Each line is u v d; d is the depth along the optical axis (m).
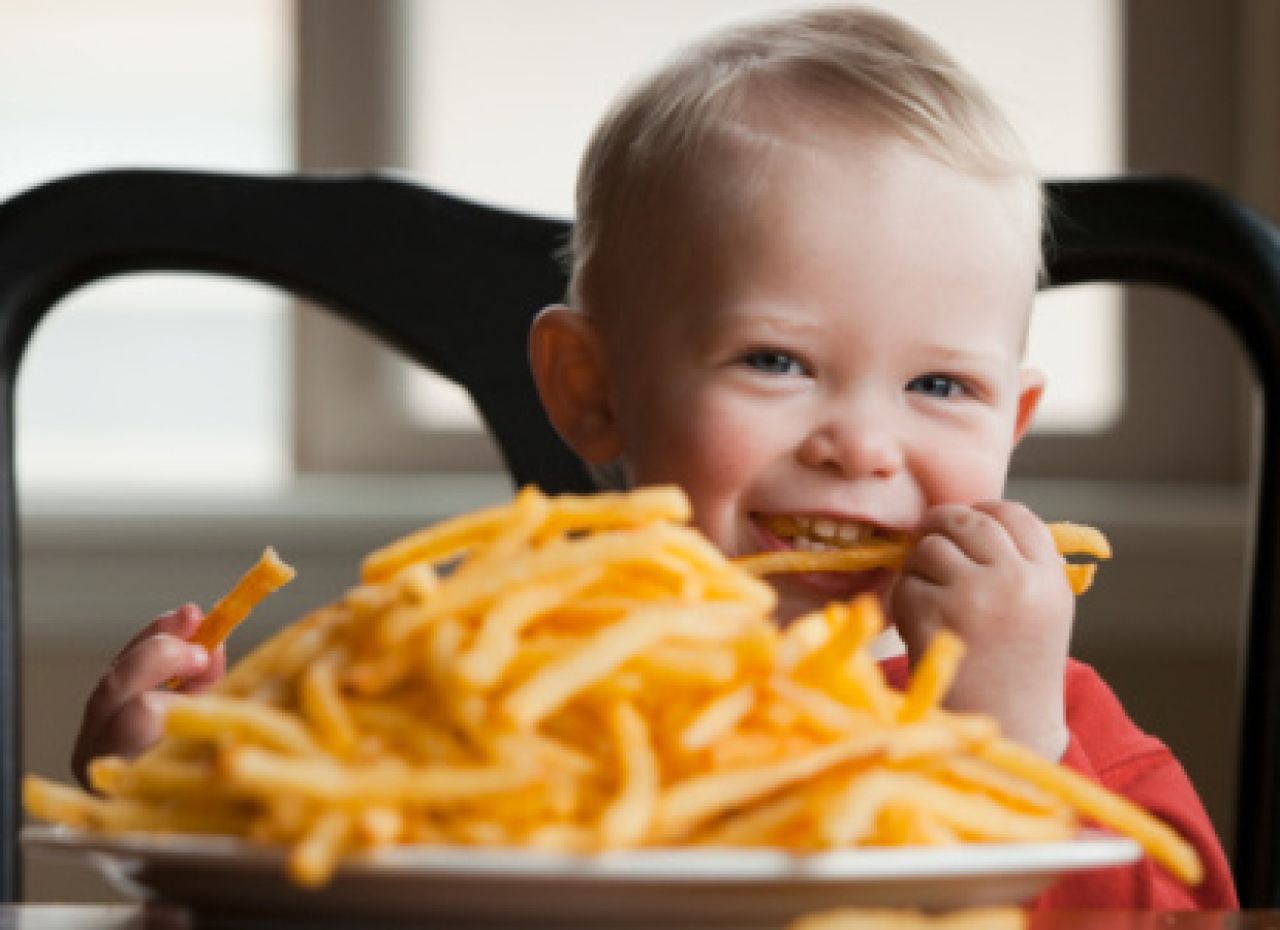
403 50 2.93
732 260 1.44
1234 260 1.60
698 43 1.61
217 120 3.00
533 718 0.64
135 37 2.99
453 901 0.63
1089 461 2.89
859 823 0.63
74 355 3.04
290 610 2.68
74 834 0.73
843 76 1.48
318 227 1.67
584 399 1.61
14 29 2.98
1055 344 2.92
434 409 2.96
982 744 0.70
